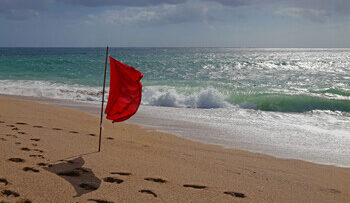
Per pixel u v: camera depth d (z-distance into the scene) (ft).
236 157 18.08
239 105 40.06
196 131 24.94
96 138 19.30
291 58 188.65
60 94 46.01
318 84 61.62
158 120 29.07
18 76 69.97
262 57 201.16
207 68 97.91
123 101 14.96
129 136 21.43
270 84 60.75
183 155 17.40
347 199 12.55
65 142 17.54
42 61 107.86
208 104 41.11
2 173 11.80
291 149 20.57
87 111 32.07
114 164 14.23
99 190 11.05
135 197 10.73
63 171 12.64
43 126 21.77
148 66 102.17
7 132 18.85
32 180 11.40
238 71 90.07
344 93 47.78
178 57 181.88
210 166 15.61
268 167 16.37
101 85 57.16
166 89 48.08
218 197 11.45
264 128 26.78
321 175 15.56
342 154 19.65
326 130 26.37
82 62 106.22
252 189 12.71
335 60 162.71
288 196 12.32
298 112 35.81
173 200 10.77
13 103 32.71
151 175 13.20
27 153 14.73
